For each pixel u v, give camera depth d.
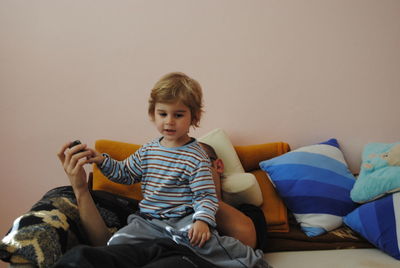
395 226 1.34
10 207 1.81
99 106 1.77
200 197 1.16
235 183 1.48
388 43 1.79
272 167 1.64
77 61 1.74
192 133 1.83
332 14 1.77
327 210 1.52
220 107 1.82
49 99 1.75
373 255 1.36
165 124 1.17
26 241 0.97
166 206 1.19
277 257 1.37
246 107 1.82
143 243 1.05
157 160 1.23
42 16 1.70
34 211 1.12
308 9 1.76
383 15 1.77
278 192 1.62
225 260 1.11
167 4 1.73
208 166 1.22
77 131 1.78
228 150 1.66
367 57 1.80
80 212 1.19
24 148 1.77
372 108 1.83
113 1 1.71
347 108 1.83
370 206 1.42
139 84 1.77
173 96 1.15
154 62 1.76
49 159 1.79
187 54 1.77
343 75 1.81
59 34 1.72
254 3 1.75
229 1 1.75
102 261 0.85
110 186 1.49
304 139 1.86
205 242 1.09
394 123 1.84
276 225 1.51
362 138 1.86
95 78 1.75
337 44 1.79
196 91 1.23
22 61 1.72
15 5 1.69
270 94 1.82
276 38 1.78
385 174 1.48
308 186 1.55
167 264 0.91
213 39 1.77
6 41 1.71
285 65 1.80
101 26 1.73
